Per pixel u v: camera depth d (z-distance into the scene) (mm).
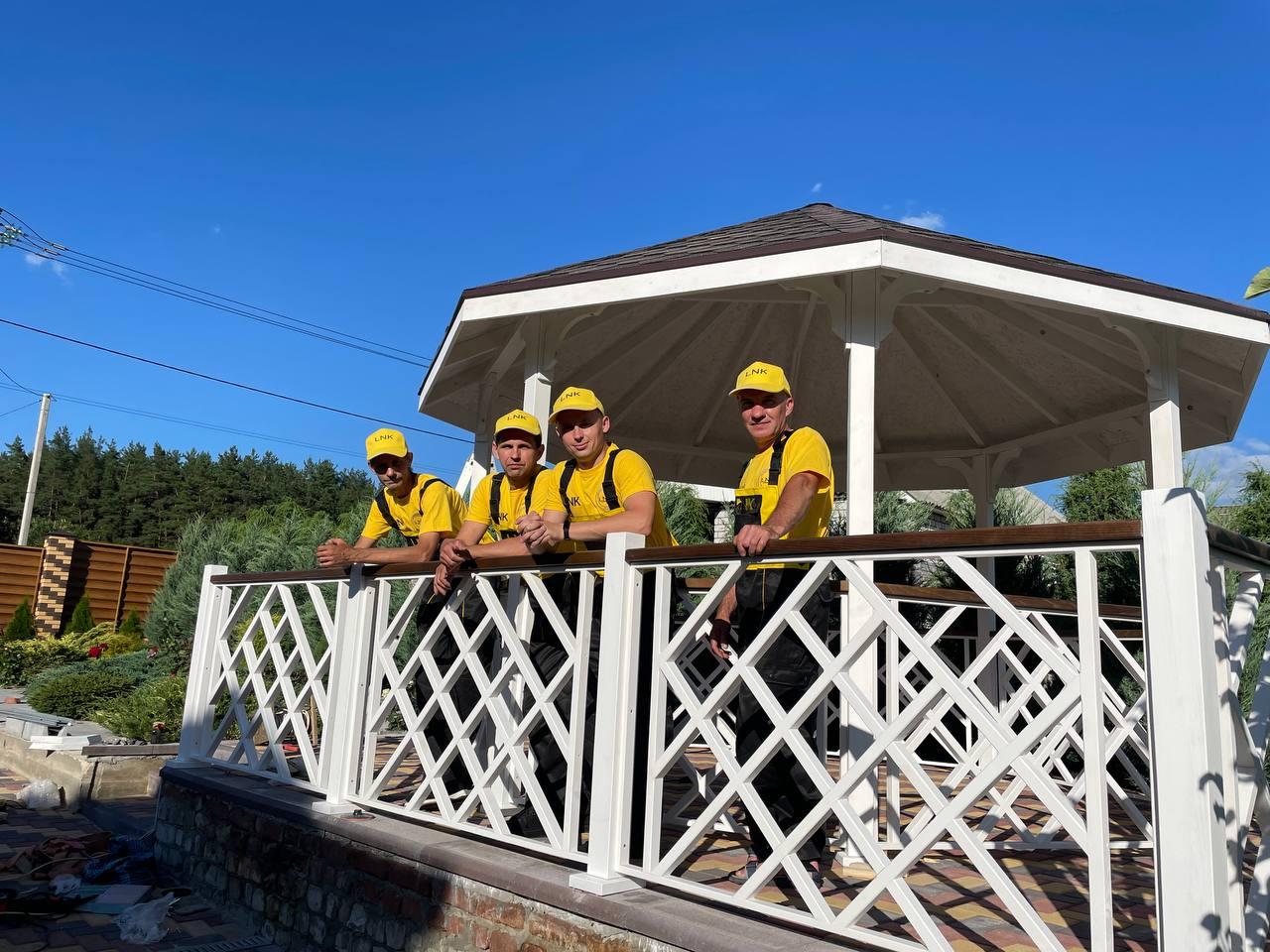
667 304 6457
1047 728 1895
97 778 6441
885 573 9859
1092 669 1857
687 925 2371
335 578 4188
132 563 17516
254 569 11359
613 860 2717
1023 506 10578
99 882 4723
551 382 5031
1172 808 1693
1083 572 1909
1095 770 1824
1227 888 1675
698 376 7766
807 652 3070
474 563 3416
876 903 2949
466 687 4051
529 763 3105
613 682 2822
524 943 2822
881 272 4176
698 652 5125
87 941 3939
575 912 2676
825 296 4332
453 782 4434
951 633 8172
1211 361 5598
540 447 3887
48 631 16266
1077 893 3191
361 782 3859
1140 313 4508
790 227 5410
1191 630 1713
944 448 8578
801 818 3076
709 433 8641
